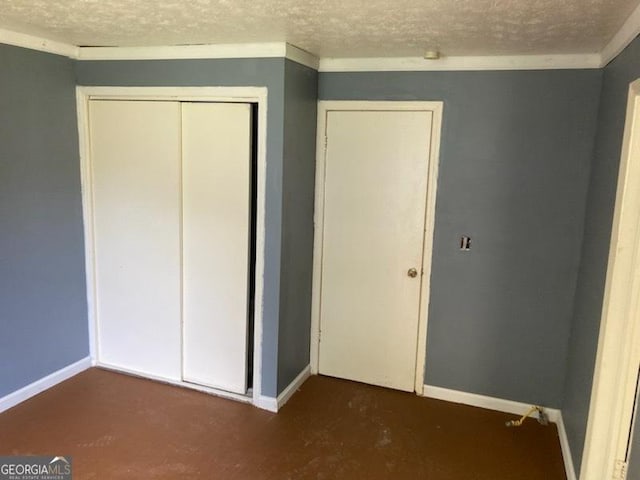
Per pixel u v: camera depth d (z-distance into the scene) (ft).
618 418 7.43
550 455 9.90
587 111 9.91
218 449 9.71
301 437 10.20
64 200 11.48
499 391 11.39
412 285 11.62
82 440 9.80
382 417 11.01
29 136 10.49
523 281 10.82
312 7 7.18
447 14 7.31
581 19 7.32
